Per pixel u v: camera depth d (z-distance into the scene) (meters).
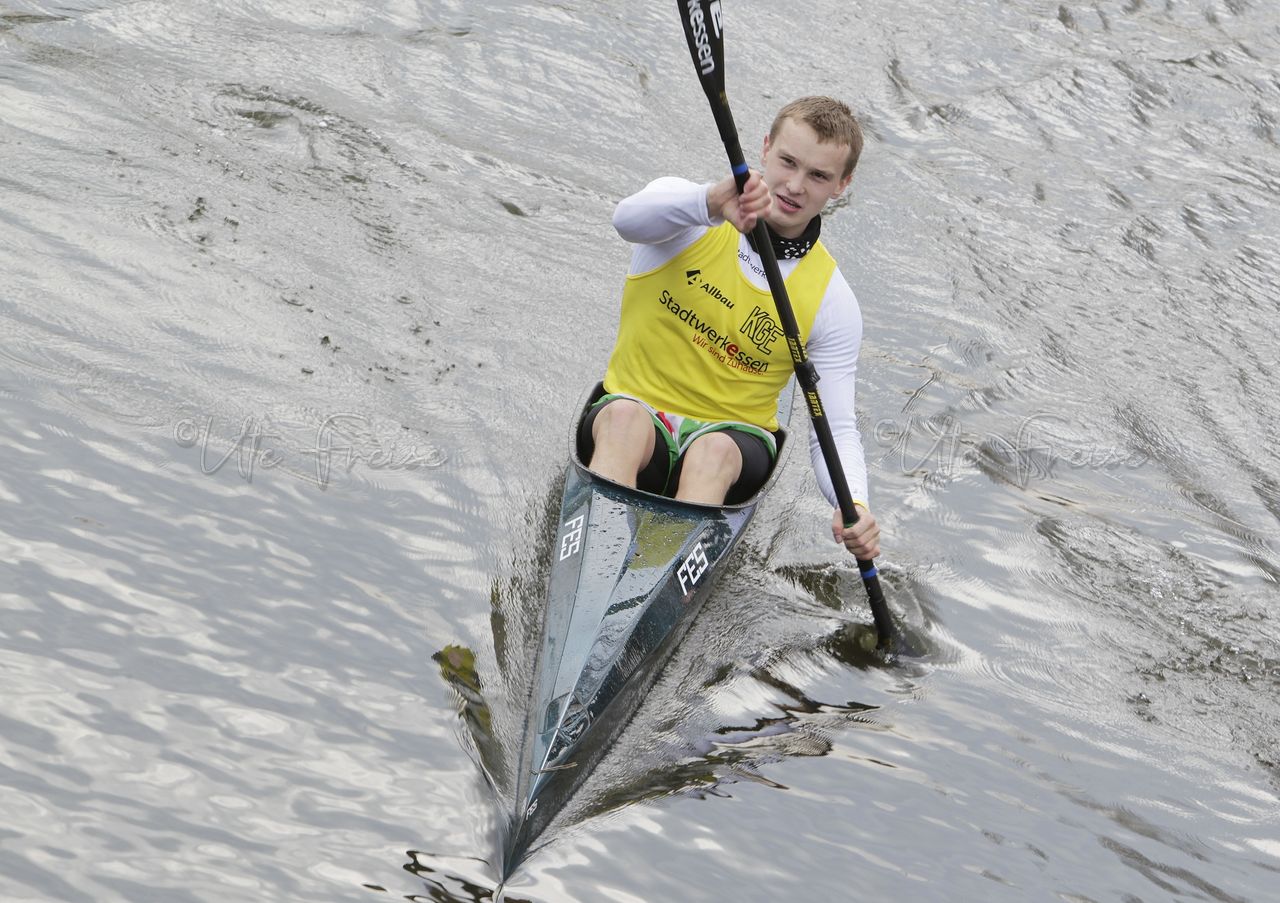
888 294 22.47
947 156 27.89
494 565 13.74
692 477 13.72
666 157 25.67
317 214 20.55
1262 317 23.58
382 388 16.59
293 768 10.49
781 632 13.94
